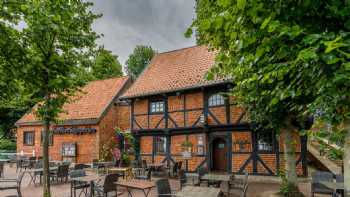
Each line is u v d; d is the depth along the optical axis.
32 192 9.24
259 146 11.66
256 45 2.95
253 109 7.63
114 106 17.30
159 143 14.28
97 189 7.30
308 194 8.36
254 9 2.40
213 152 13.38
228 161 12.22
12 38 4.59
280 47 2.59
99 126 16.09
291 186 7.44
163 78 14.91
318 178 7.28
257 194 8.49
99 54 6.41
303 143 10.84
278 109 6.79
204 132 12.77
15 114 24.50
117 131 15.74
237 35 2.75
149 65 16.83
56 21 5.13
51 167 11.40
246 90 6.38
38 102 5.88
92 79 6.52
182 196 5.22
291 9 2.48
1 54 4.52
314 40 2.06
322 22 2.52
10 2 4.39
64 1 5.32
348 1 2.15
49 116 5.72
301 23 2.53
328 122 2.86
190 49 16.11
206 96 12.80
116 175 7.24
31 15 4.81
